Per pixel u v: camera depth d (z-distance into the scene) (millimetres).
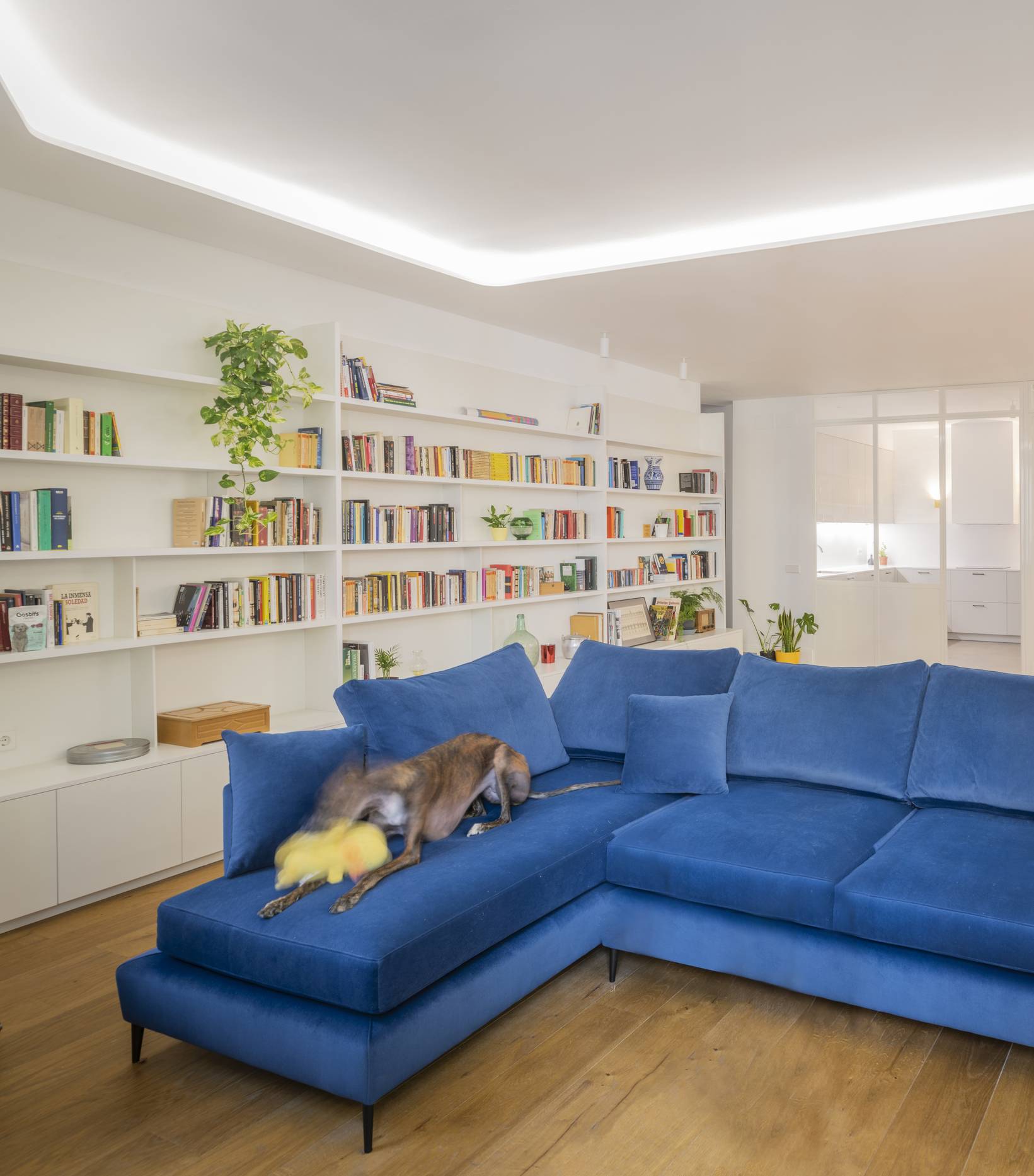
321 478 4660
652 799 3355
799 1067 2420
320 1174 2018
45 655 3520
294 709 4773
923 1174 1992
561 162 3738
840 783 3293
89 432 3699
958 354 6898
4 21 2721
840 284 4980
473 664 3639
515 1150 2088
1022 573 8359
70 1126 2203
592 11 2674
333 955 2143
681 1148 2092
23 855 3314
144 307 4078
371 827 2625
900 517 8773
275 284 4664
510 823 3053
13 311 3635
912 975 2465
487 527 6000
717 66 2984
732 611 9539
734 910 2768
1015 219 3945
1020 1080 2352
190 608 4094
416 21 2729
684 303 5395
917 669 3357
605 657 4008
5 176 3475
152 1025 2443
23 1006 2809
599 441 6770
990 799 3025
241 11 2676
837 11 2680
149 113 3301
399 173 3842
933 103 3248
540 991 2861
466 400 5805
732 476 9492
